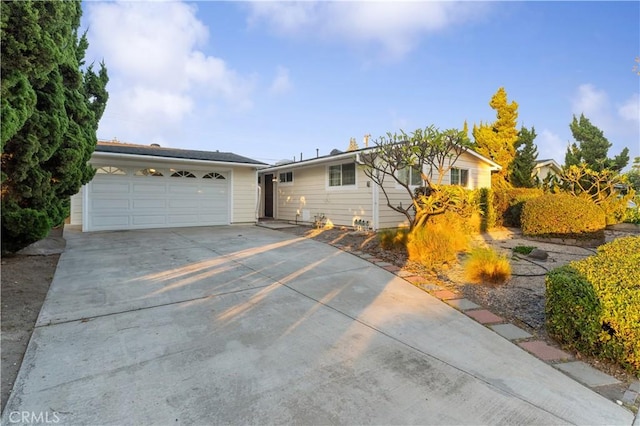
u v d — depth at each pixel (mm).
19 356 2686
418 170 7102
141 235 9320
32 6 3809
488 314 3947
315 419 2070
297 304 4109
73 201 11586
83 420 1993
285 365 2693
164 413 2080
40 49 3789
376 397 2314
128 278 4965
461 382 2545
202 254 6805
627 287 2979
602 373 2766
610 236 10547
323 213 12320
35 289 4328
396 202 10727
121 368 2572
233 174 12578
